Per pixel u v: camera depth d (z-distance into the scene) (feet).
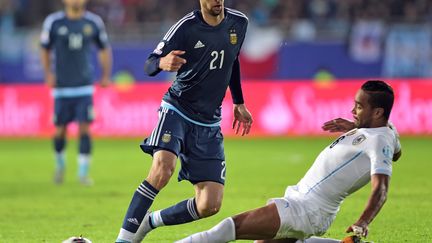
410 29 256.11
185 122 83.97
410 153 198.59
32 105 261.65
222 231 72.28
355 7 279.69
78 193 143.13
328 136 243.81
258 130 251.60
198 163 83.41
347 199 127.44
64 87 156.76
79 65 156.97
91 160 199.62
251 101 252.21
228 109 253.03
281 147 221.66
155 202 129.59
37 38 275.59
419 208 116.47
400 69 257.55
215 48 82.89
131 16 301.84
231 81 89.92
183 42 82.33
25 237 99.86
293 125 247.50
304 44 264.31
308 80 262.26
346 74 262.26
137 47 272.72
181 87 84.17
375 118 73.41
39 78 276.62
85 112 157.28
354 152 72.59
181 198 134.00
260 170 172.14
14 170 183.62
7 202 132.98
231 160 193.77
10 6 304.50
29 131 262.06
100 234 100.94
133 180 161.27
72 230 104.47
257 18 279.28
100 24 160.66
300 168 174.50
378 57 259.19
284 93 248.52
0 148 234.99
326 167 73.56
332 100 241.76
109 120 256.11
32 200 135.03
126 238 79.71
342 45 262.06
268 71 266.77
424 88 233.96
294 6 286.25
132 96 253.24
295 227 72.28
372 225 102.73
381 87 73.20
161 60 77.41
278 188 143.13
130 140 249.14
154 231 101.19
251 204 124.88
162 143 81.82
